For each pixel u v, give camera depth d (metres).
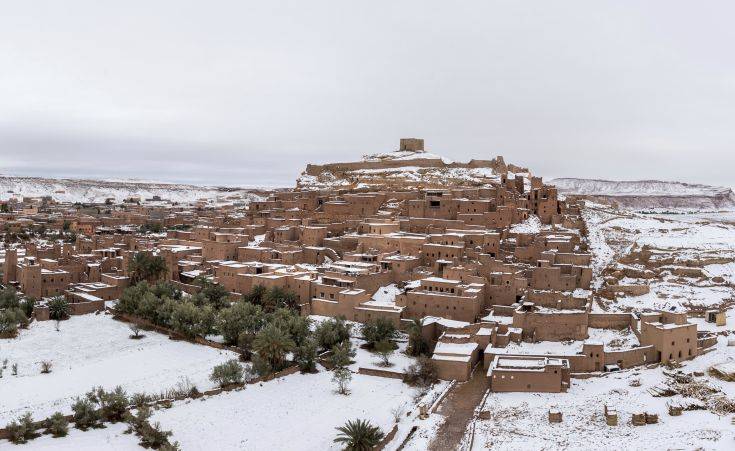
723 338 108.12
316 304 132.12
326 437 84.69
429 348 114.19
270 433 86.00
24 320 126.81
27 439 82.75
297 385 103.06
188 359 114.56
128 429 86.19
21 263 159.25
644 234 178.88
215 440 84.00
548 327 111.94
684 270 141.00
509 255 151.75
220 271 148.88
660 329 100.75
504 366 98.31
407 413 91.12
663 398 88.19
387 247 158.25
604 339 109.50
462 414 89.19
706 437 75.12
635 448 74.56
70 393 98.19
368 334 117.00
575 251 152.88
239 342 117.25
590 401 90.31
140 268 151.12
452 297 120.94
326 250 162.88
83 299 142.25
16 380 102.44
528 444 78.06
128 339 124.38
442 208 178.50
